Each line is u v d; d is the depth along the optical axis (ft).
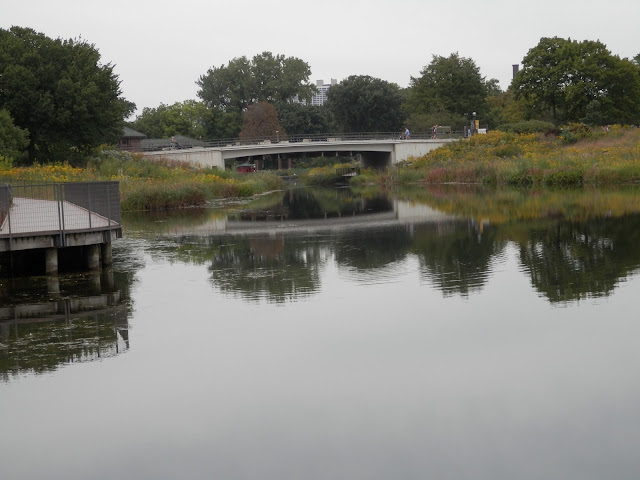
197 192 166.20
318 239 94.43
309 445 30.89
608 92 285.43
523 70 294.05
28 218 77.61
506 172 196.95
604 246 74.08
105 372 39.75
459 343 42.57
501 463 28.91
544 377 36.83
